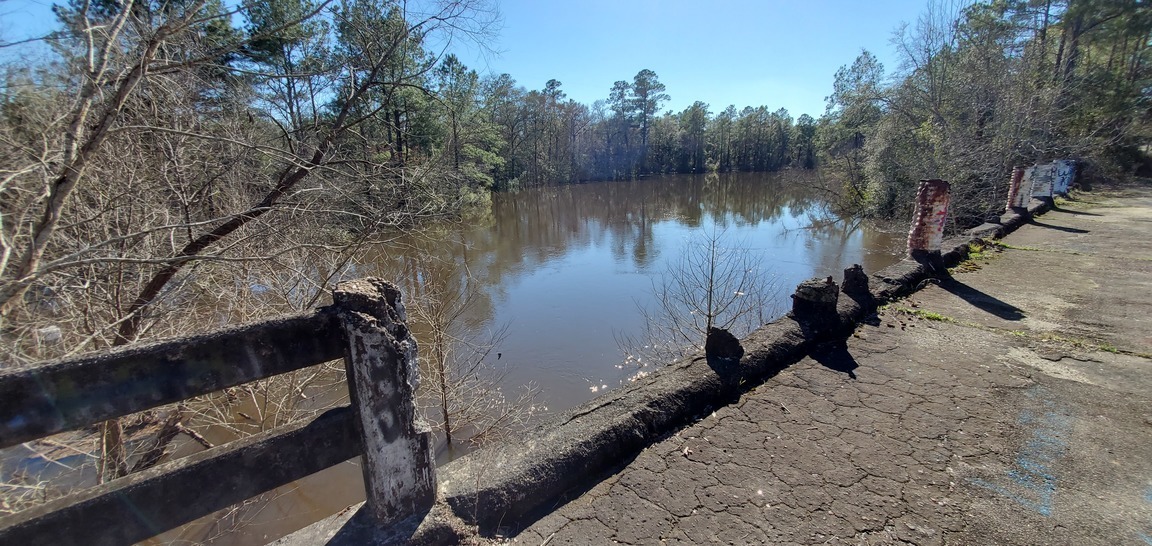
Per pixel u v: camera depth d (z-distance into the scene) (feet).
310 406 18.69
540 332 28.09
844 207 57.52
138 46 11.96
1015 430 7.54
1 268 8.44
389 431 5.04
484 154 78.38
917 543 5.46
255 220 15.20
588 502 6.20
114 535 3.95
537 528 5.77
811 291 11.54
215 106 16.69
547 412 19.95
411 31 17.62
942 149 38.09
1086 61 58.34
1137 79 57.82
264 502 14.57
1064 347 10.50
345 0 17.29
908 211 43.06
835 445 7.27
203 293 15.44
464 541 5.38
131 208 13.11
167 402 4.00
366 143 21.49
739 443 7.36
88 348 12.25
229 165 16.02
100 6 11.71
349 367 4.82
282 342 4.49
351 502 14.65
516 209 94.07
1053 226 26.09
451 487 5.88
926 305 13.50
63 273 11.28
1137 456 6.83
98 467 12.14
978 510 5.93
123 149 13.53
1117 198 38.63
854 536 5.57
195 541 13.21
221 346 4.18
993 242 21.67
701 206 89.15
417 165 25.20
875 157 47.67
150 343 3.90
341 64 17.62
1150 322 11.82
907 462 6.84
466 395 20.70
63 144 10.54
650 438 7.44
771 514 5.92
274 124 19.21
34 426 3.51
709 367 9.10
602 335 27.35
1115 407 8.10
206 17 11.90
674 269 39.52
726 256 39.75
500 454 6.57
